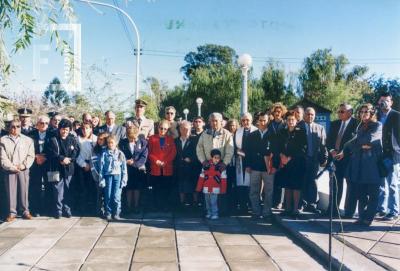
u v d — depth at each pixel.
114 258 5.44
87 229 6.91
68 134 7.84
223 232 6.73
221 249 5.84
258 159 7.42
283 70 37.12
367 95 16.91
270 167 7.32
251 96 35.88
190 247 5.93
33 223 7.29
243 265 5.19
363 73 34.38
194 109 41.19
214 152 7.60
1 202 7.66
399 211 7.18
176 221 7.49
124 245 6.02
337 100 32.19
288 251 5.74
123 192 8.27
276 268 5.09
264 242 6.16
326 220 6.80
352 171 6.30
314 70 34.06
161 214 8.07
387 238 5.70
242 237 6.43
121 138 8.41
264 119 7.47
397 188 6.70
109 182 7.58
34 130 8.14
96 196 8.27
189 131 8.30
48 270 4.99
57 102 14.59
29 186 7.91
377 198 6.17
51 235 6.53
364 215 6.30
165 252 5.70
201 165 8.12
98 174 7.60
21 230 6.82
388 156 6.27
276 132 7.31
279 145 7.19
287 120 7.21
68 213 7.73
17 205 7.65
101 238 6.38
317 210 7.49
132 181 8.04
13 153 7.39
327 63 34.19
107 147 7.66
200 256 5.53
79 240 6.26
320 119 16.77
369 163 6.11
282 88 37.06
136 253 5.65
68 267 5.09
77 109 14.79
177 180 8.42
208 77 40.16
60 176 7.66
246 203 8.05
